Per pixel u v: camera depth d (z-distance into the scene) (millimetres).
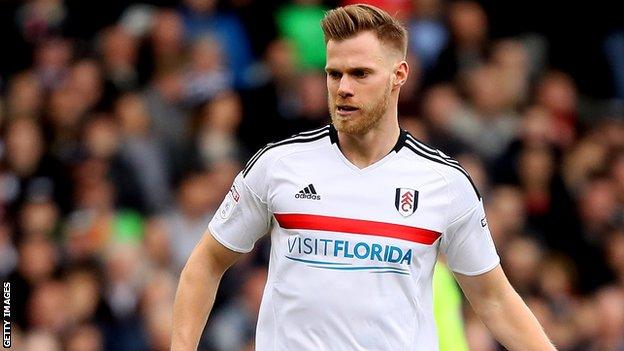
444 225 18578
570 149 47875
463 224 18766
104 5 46625
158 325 36000
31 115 41094
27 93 41438
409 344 18406
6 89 42281
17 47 44469
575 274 44969
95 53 43719
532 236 44156
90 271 36562
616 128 49906
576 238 45312
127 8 46906
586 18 52938
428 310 18734
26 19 45281
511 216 42812
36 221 37719
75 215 38719
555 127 48719
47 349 34812
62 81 42656
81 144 40438
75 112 41281
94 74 42312
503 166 45344
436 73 47031
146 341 36000
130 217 39625
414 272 18453
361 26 18094
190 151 41750
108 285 36375
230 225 19047
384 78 18172
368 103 18078
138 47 43812
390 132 18547
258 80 44969
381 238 18250
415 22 47219
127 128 40906
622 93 52938
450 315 24891
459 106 46188
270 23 46969
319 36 46812
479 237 18969
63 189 39750
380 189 18375
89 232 37406
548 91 49250
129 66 43594
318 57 46719
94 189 39031
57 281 36562
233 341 37344
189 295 19281
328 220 18312
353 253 18234
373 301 18203
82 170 39656
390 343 18266
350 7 18281
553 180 45906
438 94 44656
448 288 24984
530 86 49500
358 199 18344
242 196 18875
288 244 18484
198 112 42719
